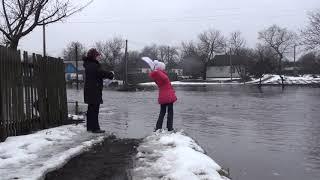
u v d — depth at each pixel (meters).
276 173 9.33
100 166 7.98
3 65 9.70
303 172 9.43
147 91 54.28
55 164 7.61
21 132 10.64
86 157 8.70
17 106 10.42
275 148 12.10
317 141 13.27
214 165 7.74
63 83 13.55
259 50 107.56
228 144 12.71
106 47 108.75
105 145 10.00
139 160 8.27
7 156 8.25
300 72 104.62
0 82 9.52
